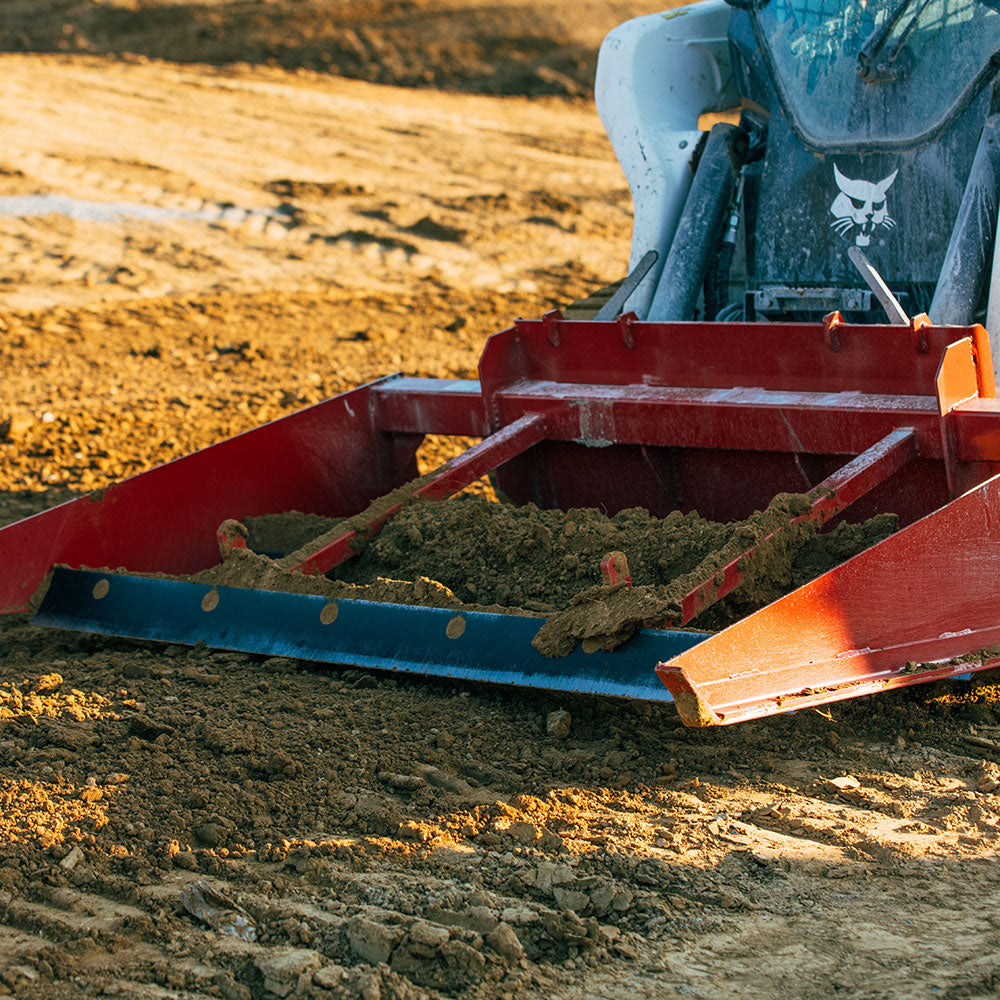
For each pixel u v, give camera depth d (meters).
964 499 4.89
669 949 3.63
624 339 6.19
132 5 36.94
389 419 6.93
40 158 21.84
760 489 6.03
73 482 9.33
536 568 5.54
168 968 3.53
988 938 3.65
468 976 3.49
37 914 3.78
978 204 5.91
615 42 7.35
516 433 6.15
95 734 4.84
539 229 20.41
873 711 5.14
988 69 5.98
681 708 4.10
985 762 4.73
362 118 28.02
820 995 3.41
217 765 4.63
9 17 36.88
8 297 15.75
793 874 4.00
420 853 4.12
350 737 4.85
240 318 15.32
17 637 6.07
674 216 7.19
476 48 35.03
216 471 6.46
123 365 13.15
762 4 6.86
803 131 6.61
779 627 4.38
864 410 5.46
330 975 3.46
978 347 5.38
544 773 4.67
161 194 20.73
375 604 5.20
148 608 5.69
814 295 6.61
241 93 29.36
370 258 18.66
